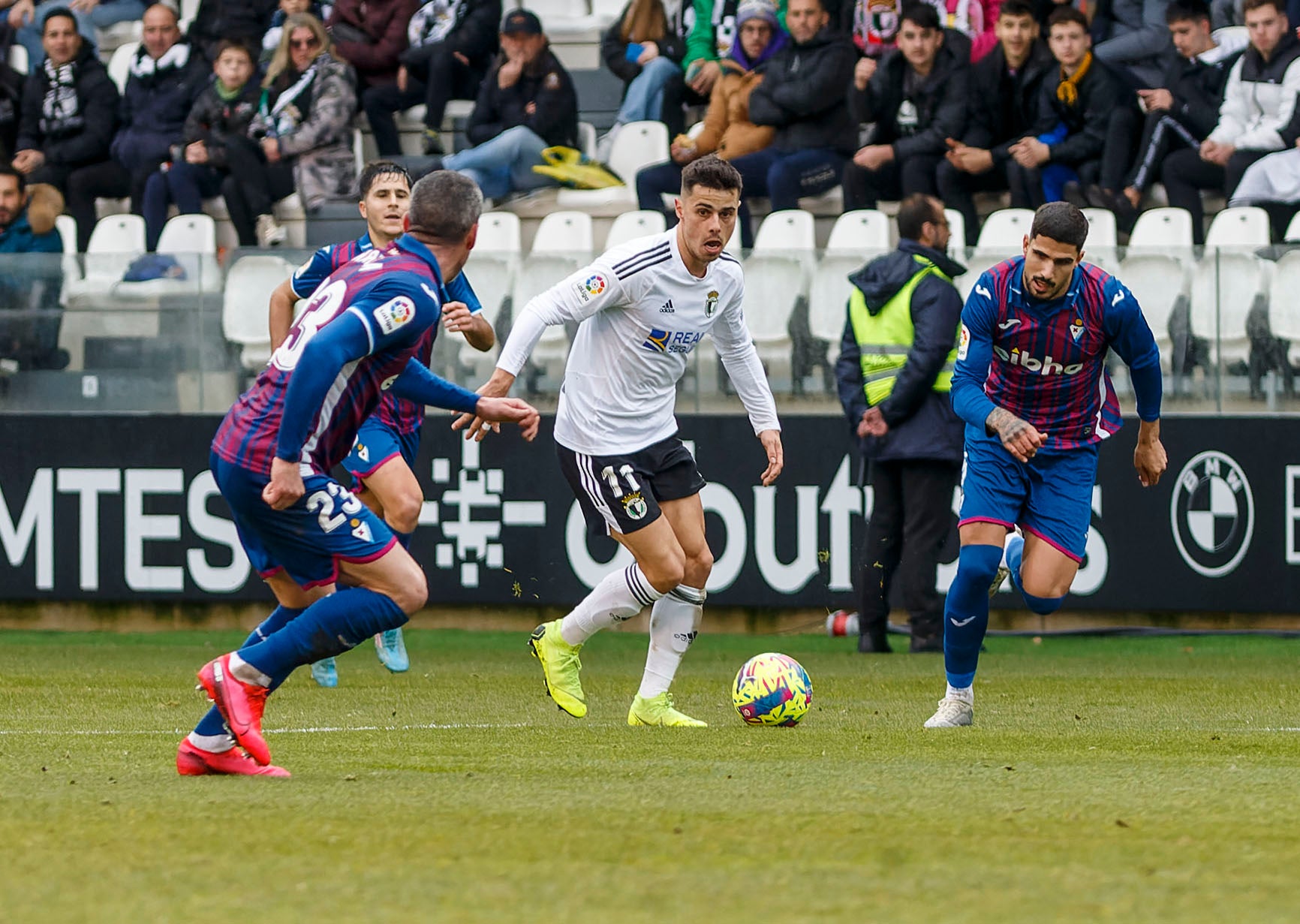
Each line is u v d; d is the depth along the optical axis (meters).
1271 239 36.72
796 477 32.84
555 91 42.19
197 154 42.47
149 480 34.44
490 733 17.86
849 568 32.66
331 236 42.53
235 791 12.64
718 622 33.78
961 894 8.87
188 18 47.56
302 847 10.19
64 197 43.84
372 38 43.72
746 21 40.41
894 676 26.73
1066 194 37.59
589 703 22.39
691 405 33.28
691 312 18.52
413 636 33.78
